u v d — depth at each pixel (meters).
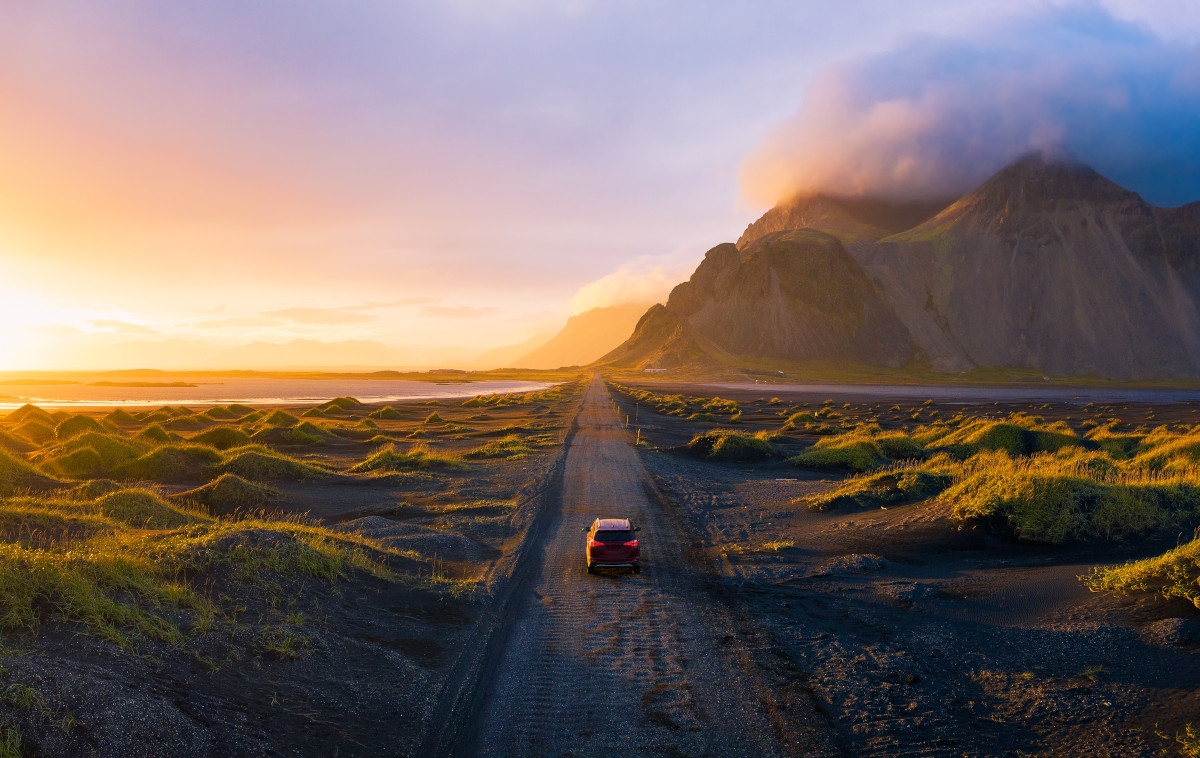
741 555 17.83
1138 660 9.45
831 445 40.81
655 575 15.97
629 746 7.99
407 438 56.12
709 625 12.36
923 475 24.53
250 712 7.63
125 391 160.50
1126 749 7.48
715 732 8.32
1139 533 16.08
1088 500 17.11
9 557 8.85
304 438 49.81
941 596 13.48
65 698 6.55
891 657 10.59
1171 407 114.62
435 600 12.99
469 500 26.27
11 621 7.71
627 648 11.20
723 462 39.47
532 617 12.85
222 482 25.12
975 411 100.31
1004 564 15.45
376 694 8.85
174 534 15.00
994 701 9.02
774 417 83.75
